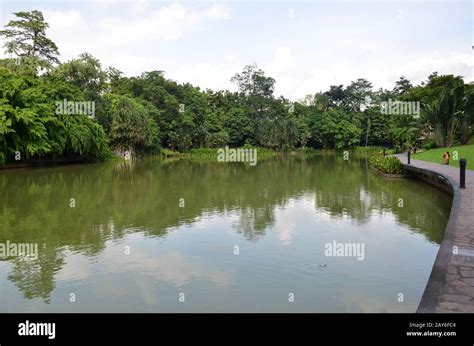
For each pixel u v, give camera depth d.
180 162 40.84
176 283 6.64
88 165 34.50
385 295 6.06
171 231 10.12
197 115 57.69
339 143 68.44
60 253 8.30
